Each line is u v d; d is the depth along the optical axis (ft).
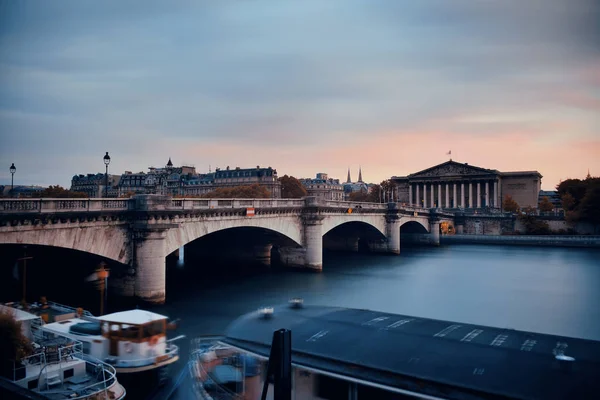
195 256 293.23
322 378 59.98
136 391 91.97
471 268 286.66
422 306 177.88
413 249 426.10
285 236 249.55
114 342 96.02
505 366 54.80
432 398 52.19
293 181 563.07
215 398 71.82
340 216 291.79
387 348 62.03
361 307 172.96
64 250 144.05
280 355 45.21
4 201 113.91
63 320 110.83
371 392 56.49
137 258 150.61
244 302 171.42
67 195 390.42
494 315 165.89
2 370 79.36
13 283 151.94
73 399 78.59
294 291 200.03
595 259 338.95
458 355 58.54
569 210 501.56
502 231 518.78
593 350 59.41
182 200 167.94
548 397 48.19
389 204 370.53
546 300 191.31
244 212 201.57
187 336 123.65
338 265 298.15
